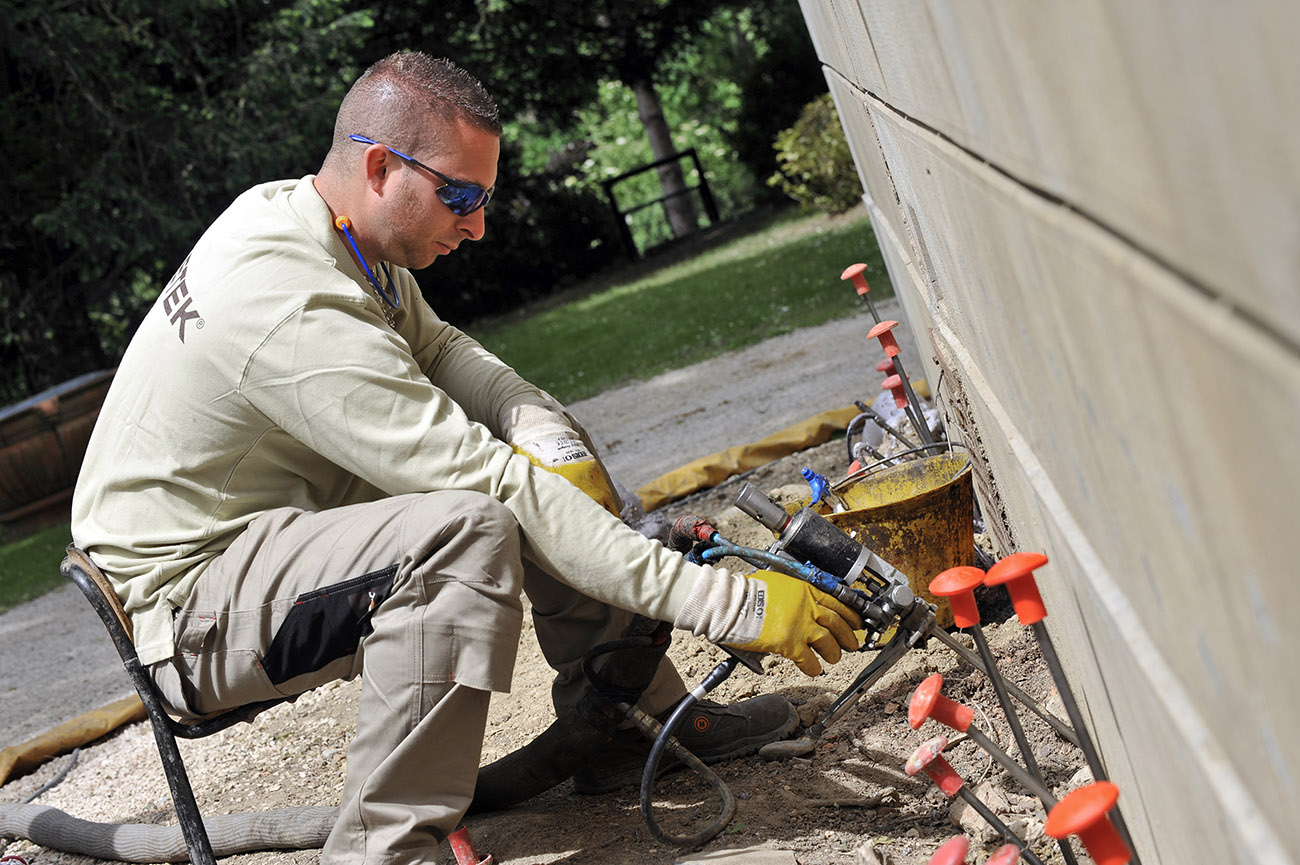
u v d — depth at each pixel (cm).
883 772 247
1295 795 69
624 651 240
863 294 369
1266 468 57
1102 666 139
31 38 1243
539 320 1568
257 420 222
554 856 240
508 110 1897
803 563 211
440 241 237
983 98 108
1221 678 80
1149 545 92
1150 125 60
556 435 245
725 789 239
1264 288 51
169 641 225
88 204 1280
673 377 922
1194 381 65
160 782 356
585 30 1869
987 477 263
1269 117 46
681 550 226
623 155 2898
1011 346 144
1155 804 132
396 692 208
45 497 1037
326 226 229
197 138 1353
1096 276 81
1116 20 60
